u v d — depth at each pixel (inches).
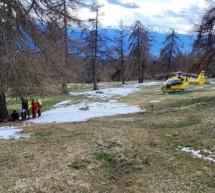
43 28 861.2
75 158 387.2
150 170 370.6
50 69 881.5
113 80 2881.4
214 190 322.0
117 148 423.8
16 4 783.1
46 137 510.9
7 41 756.6
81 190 309.1
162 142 476.1
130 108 1081.4
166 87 1472.7
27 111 916.0
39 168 359.6
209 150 434.3
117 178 346.3
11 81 766.5
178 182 339.0
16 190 299.9
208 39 936.3
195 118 617.3
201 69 976.9
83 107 1150.3
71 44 1162.6
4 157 399.9
